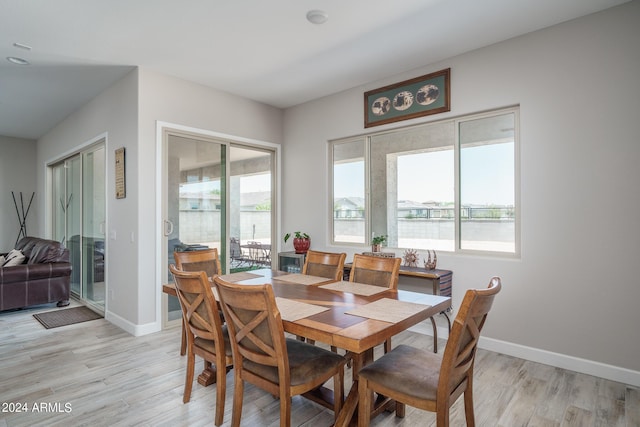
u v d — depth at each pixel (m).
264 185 4.89
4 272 4.20
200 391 2.42
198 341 2.20
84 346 3.26
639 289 2.51
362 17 2.71
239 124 4.49
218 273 3.17
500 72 3.12
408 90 3.72
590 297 2.69
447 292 3.29
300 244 4.50
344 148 4.43
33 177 6.99
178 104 3.88
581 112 2.73
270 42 3.11
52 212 6.41
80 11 2.59
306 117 4.75
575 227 2.76
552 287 2.86
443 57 3.42
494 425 2.03
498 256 3.24
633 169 2.53
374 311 1.85
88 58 3.40
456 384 1.63
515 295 3.04
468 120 3.39
